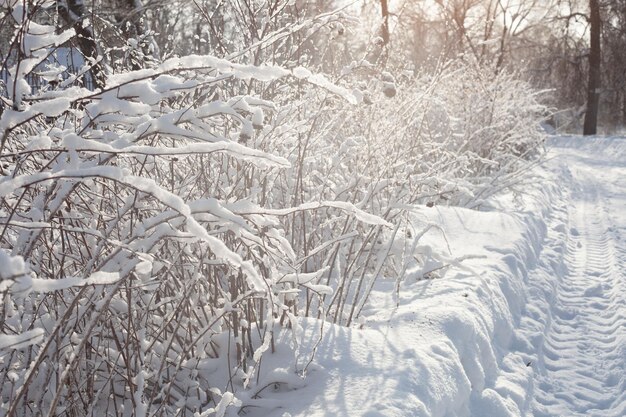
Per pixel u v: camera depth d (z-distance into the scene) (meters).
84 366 2.74
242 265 1.83
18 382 2.41
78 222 2.67
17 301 2.37
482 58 11.38
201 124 2.12
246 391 2.98
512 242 6.62
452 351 3.54
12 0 2.05
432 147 6.92
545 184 12.60
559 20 37.19
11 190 1.74
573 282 7.07
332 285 4.65
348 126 5.47
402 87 5.88
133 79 2.04
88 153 2.22
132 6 7.57
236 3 3.79
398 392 2.86
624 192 14.37
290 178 4.20
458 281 4.98
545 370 4.64
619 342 5.02
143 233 2.12
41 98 2.09
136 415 2.44
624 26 35.62
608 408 4.11
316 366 3.10
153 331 2.90
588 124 34.62
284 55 3.79
